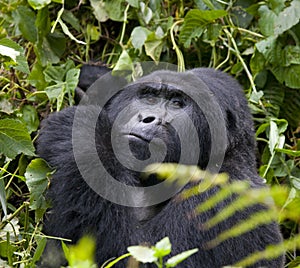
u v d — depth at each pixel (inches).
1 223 349.1
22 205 359.3
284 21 444.5
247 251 333.4
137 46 446.3
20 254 327.6
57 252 337.4
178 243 329.1
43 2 426.6
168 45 462.6
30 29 439.2
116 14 457.4
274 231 344.5
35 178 345.7
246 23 471.2
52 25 446.9
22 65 373.7
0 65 416.2
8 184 377.4
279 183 442.6
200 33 452.8
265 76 461.1
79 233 331.6
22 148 344.5
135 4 449.1
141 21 459.5
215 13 444.1
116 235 327.9
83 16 467.2
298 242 292.2
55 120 358.0
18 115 407.5
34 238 355.3
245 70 460.8
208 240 330.6
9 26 446.9
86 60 462.0
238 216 335.9
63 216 333.4
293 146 458.3
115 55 467.5
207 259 329.4
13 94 418.3
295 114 465.1
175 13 472.4
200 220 333.4
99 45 474.9
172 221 335.0
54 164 343.9
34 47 438.3
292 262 386.9
